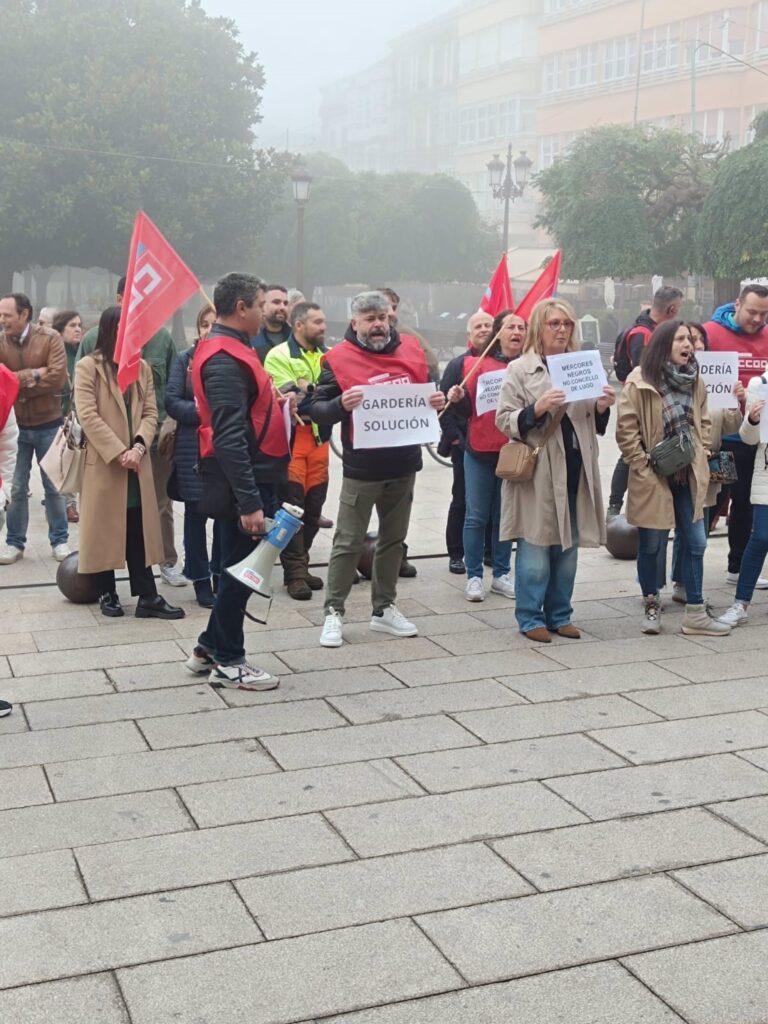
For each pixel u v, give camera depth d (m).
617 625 6.91
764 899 3.70
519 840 4.10
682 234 30.64
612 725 5.22
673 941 3.45
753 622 6.98
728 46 49.53
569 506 6.46
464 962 3.33
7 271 43.00
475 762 4.79
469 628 6.81
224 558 5.70
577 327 6.46
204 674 5.88
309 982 3.23
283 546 5.50
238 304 5.41
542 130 62.62
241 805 4.36
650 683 5.82
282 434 5.68
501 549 7.61
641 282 43.00
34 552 8.74
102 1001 3.14
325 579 7.95
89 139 38.88
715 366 7.20
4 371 5.24
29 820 4.22
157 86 40.06
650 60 53.94
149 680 5.81
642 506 6.57
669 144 30.27
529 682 5.81
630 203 30.02
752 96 48.81
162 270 6.67
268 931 3.49
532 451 6.29
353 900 3.67
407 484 6.48
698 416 6.66
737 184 27.17
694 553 6.65
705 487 6.60
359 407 6.16
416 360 6.40
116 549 6.79
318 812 4.30
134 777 4.61
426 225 51.78
